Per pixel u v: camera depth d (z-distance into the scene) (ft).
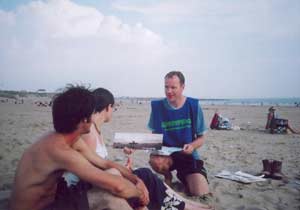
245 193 13.08
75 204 7.21
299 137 34.27
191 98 12.85
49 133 7.27
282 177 15.52
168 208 9.17
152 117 13.17
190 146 12.01
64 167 6.84
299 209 11.47
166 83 12.49
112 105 10.19
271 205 11.81
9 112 63.41
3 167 15.64
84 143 8.96
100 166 9.02
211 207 10.91
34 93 255.50
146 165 18.15
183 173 12.72
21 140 24.39
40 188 6.89
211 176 15.81
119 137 11.44
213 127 41.91
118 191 7.39
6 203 9.86
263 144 28.58
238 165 19.06
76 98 6.89
